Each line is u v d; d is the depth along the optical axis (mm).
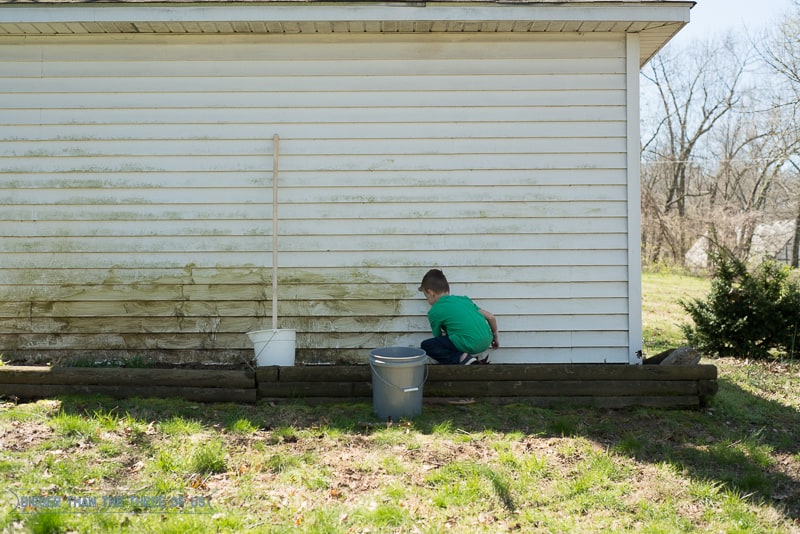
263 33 6285
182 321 6402
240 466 4273
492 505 3932
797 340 8000
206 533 3463
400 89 6336
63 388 5590
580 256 6340
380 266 6387
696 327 8609
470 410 5551
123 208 6363
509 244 6348
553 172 6340
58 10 5855
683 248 25453
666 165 30391
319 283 6383
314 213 6359
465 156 6344
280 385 5680
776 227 26797
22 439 4523
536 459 4523
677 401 5676
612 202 6324
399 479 4199
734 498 4090
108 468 4180
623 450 4766
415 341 6398
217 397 5609
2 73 6324
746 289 8164
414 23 5992
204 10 5852
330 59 6336
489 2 5809
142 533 3453
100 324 6398
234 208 6371
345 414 5391
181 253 6379
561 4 5832
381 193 6363
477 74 6320
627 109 6293
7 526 3436
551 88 6312
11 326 6391
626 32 6254
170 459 4297
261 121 6348
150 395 5609
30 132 6344
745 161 28047
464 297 6027
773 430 5383
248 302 6391
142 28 6113
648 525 3775
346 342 6402
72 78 6324
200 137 6348
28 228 6367
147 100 6344
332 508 3779
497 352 6348
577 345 6344
